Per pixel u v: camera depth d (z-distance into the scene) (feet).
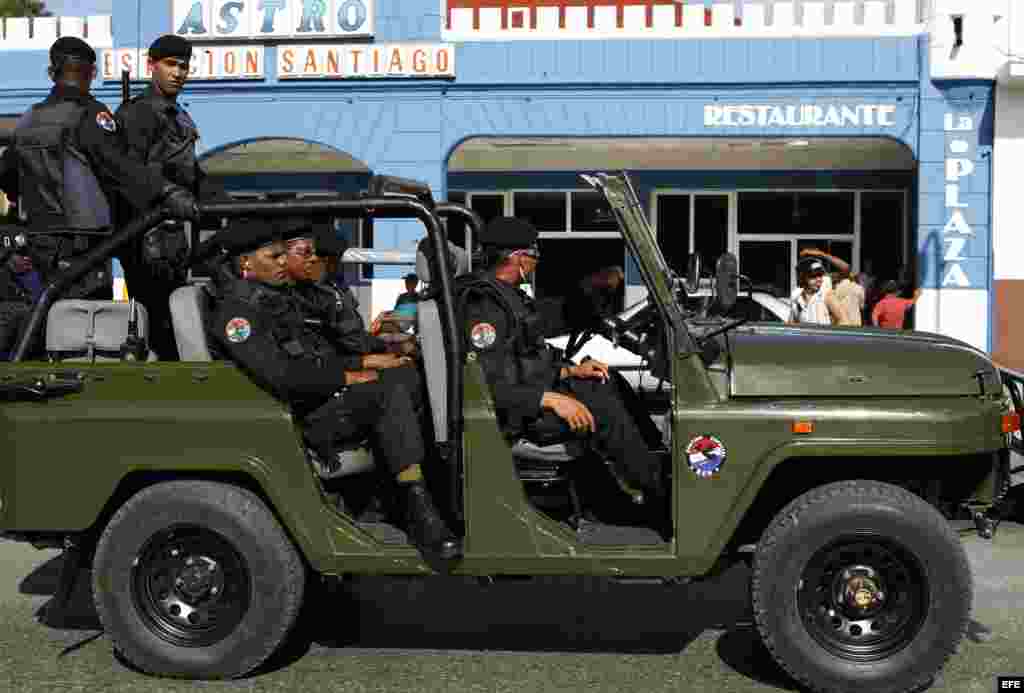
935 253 53.93
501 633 18.60
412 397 16.61
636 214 15.96
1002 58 53.01
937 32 53.06
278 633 15.85
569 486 16.61
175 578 16.06
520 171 63.77
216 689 15.76
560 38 54.54
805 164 63.21
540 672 16.55
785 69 54.03
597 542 15.78
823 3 54.13
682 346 15.53
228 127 55.67
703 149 63.16
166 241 17.70
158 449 15.92
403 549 15.80
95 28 55.72
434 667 16.80
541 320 16.43
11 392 16.16
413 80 55.06
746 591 21.20
